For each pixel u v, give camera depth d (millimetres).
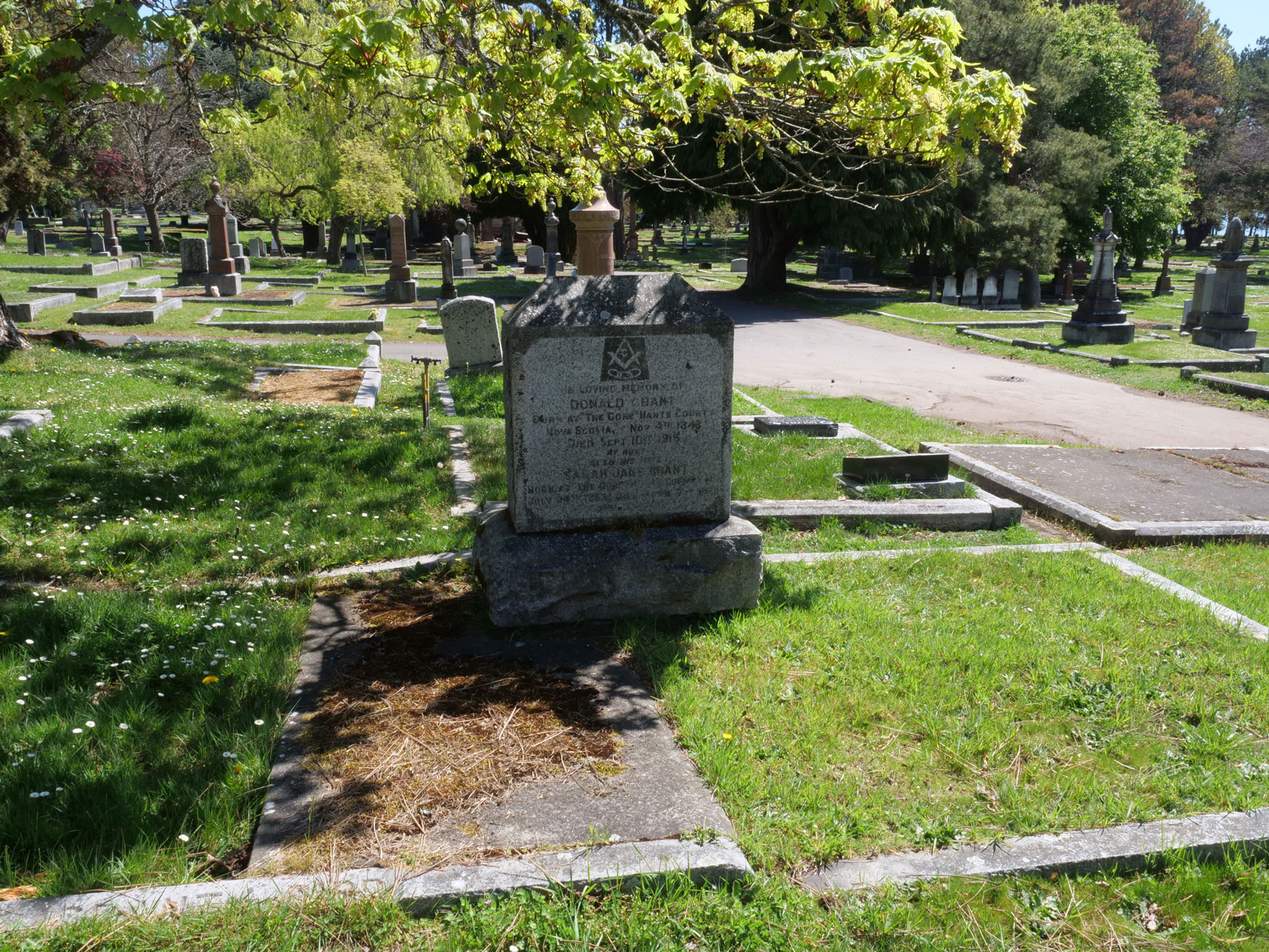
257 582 6129
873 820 3631
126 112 38812
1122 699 4660
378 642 5188
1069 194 33656
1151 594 6141
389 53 6441
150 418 9875
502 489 8219
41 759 3768
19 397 10688
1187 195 40656
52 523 6871
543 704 4473
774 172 28062
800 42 7625
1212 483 9734
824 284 45031
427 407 10547
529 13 7492
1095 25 39781
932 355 21859
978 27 32500
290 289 30203
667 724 4332
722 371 5598
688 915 3080
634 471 5590
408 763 3924
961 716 4461
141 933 2855
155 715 4238
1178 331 24734
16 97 6027
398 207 39312
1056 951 3070
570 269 42688
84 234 57531
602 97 6078
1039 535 8109
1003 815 3693
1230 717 4539
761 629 5379
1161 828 3621
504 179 10008
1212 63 75750
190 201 52562
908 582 6340
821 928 3086
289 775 3814
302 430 9859
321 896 3027
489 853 3336
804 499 8414
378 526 7227
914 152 7352
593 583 5402
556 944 2934
